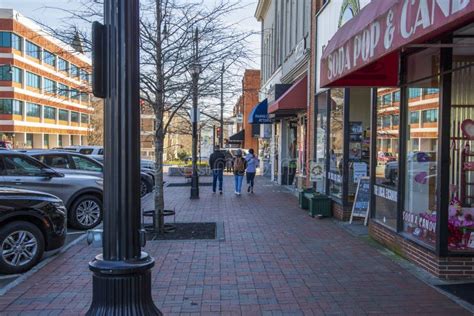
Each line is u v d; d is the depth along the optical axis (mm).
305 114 17453
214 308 5430
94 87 3533
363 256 7805
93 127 69125
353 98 11703
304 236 9469
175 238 9281
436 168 6660
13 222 7031
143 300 3574
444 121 6465
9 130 57812
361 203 10922
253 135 37469
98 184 11133
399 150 7922
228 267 7148
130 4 3604
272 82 24688
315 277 6617
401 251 7754
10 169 10055
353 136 11672
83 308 5461
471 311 5293
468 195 6637
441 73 6480
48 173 10383
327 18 12664
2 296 5883
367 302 5602
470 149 6641
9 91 56812
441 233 6449
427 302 5582
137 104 3662
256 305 5527
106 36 3588
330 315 5207
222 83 11305
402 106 7871
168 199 16312
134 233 3617
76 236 9961
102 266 3484
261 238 9273
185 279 6539
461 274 6453
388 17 4570
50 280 6555
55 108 71125
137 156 3658
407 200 7812
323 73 7574
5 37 55562
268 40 27469
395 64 7883
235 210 13352
